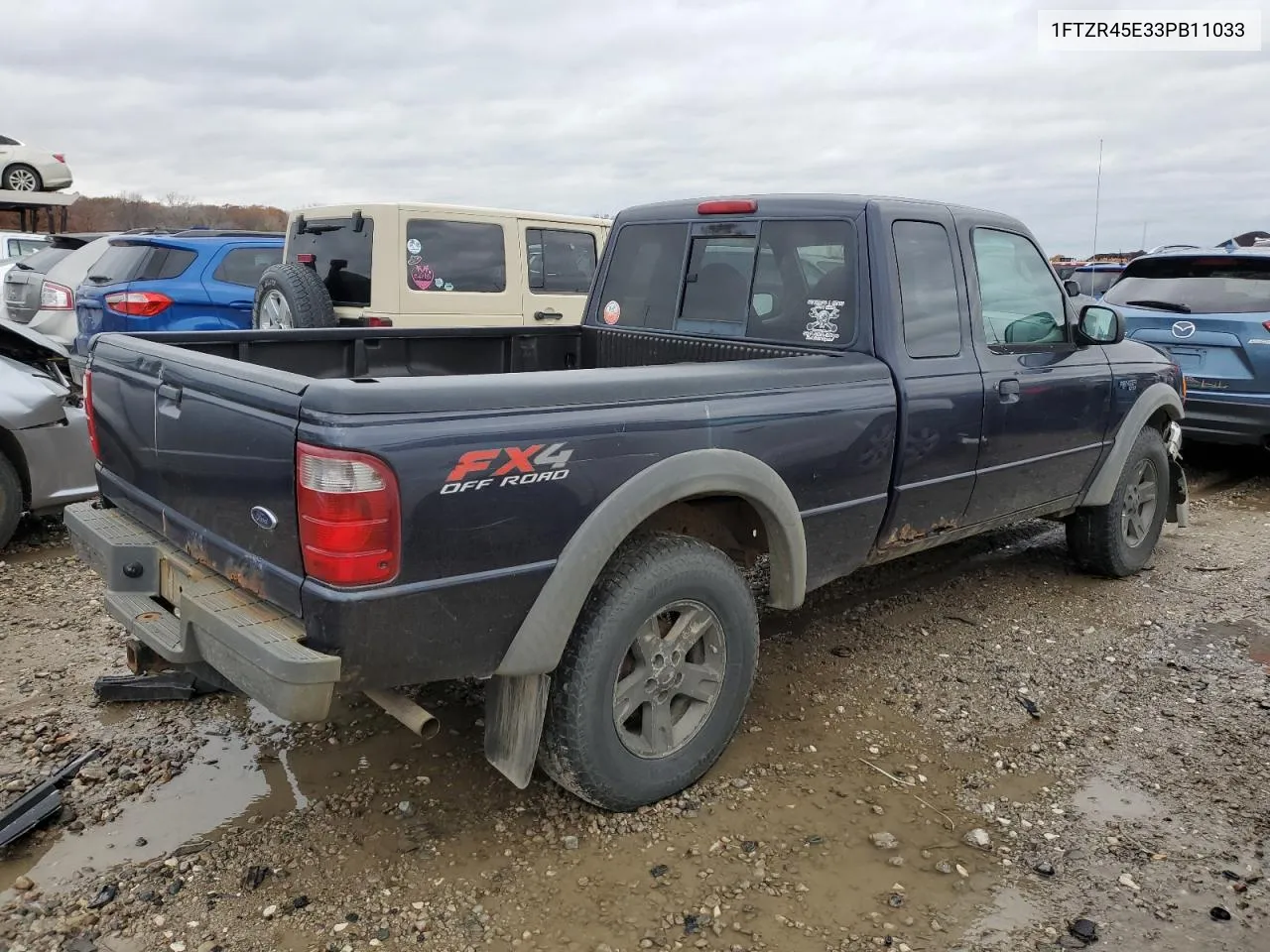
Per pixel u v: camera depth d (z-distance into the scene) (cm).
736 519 349
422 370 436
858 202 371
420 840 292
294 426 234
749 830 300
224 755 338
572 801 313
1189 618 481
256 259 877
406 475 235
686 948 248
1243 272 746
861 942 252
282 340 389
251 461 251
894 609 490
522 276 809
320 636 238
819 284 383
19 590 493
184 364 282
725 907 264
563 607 269
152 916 256
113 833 292
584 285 865
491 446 249
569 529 269
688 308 437
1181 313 756
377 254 731
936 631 461
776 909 264
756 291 407
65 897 262
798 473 329
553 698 283
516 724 280
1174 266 787
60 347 583
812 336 385
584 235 863
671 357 439
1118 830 303
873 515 365
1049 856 289
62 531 598
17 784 314
